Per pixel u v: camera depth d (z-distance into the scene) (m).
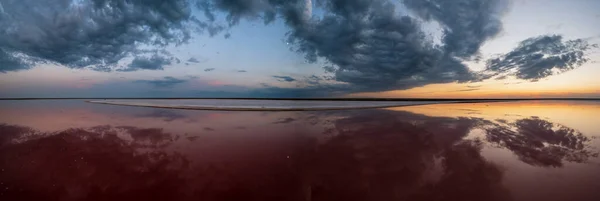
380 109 15.05
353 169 3.80
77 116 10.20
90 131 6.73
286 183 3.29
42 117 9.86
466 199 2.79
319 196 2.91
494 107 17.11
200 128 7.19
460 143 5.33
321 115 11.02
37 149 4.87
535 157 4.28
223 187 3.16
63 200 2.81
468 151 4.69
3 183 3.26
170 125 7.73
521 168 3.72
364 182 3.30
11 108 15.09
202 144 5.29
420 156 4.41
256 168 3.85
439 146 5.10
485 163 3.98
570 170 3.60
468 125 7.73
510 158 4.22
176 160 4.22
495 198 2.80
